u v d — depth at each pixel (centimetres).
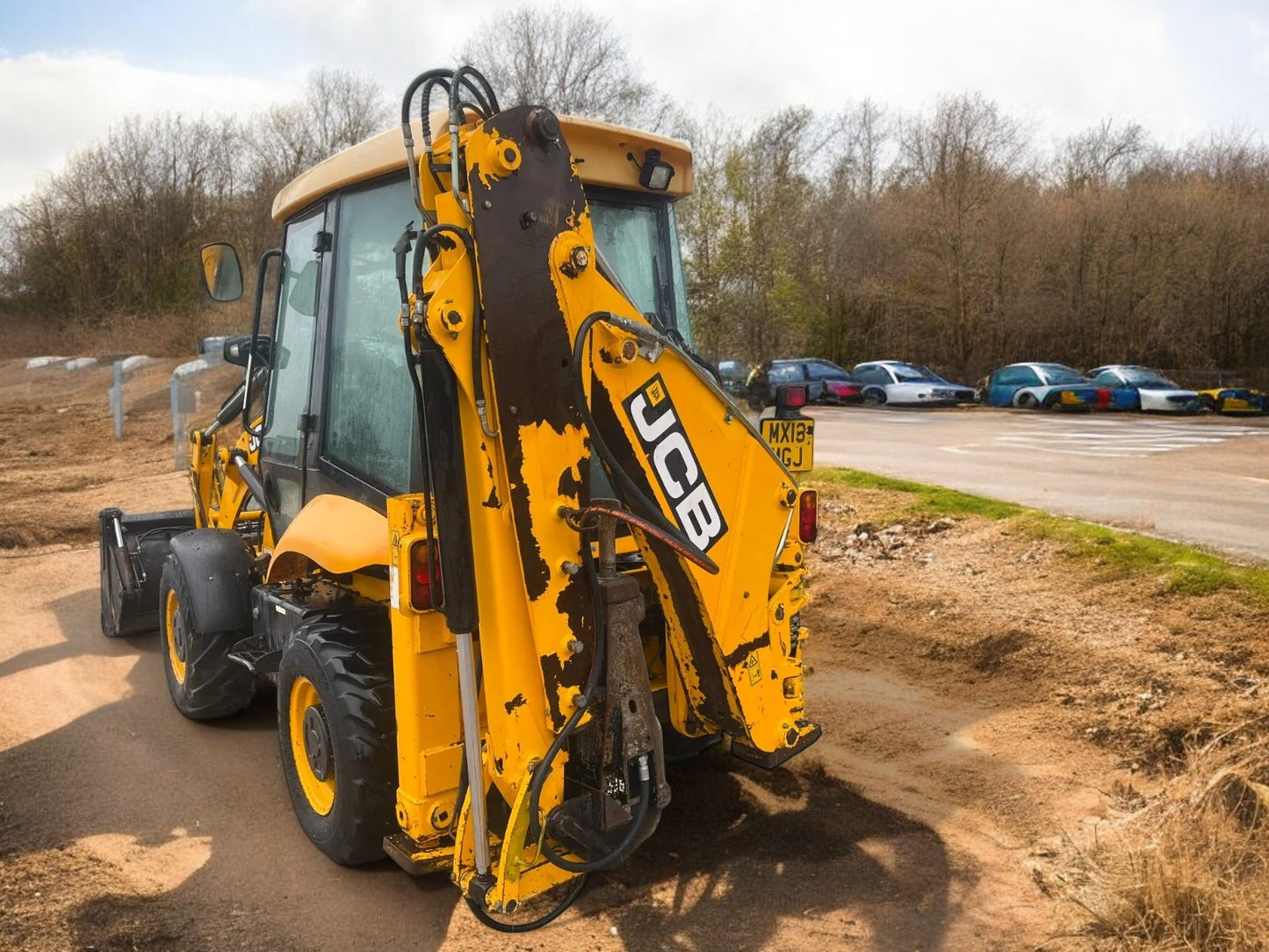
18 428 1936
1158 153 4062
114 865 376
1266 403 2277
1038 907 341
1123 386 2356
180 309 3559
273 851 387
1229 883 320
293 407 436
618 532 343
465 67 283
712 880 361
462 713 297
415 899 350
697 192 3412
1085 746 468
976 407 2567
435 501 282
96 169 3841
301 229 431
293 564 425
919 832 396
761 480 327
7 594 796
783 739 342
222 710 510
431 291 269
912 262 3453
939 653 598
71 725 523
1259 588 571
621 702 292
